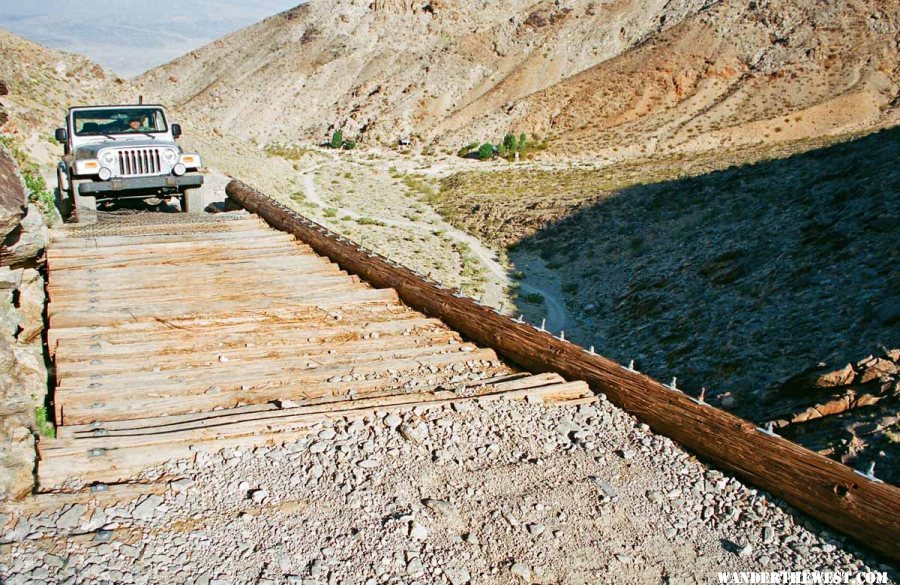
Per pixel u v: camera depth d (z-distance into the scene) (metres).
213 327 7.63
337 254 11.48
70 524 3.88
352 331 7.84
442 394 6.05
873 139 28.47
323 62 149.75
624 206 31.42
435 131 100.31
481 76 120.31
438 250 28.00
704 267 20.16
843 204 19.70
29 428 4.72
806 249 18.02
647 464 5.25
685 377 13.96
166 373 6.06
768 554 4.33
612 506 4.67
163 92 170.00
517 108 87.38
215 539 3.94
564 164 57.69
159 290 8.85
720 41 91.12
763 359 12.90
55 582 3.42
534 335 7.19
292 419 5.21
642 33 118.62
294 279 10.05
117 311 7.73
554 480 4.91
